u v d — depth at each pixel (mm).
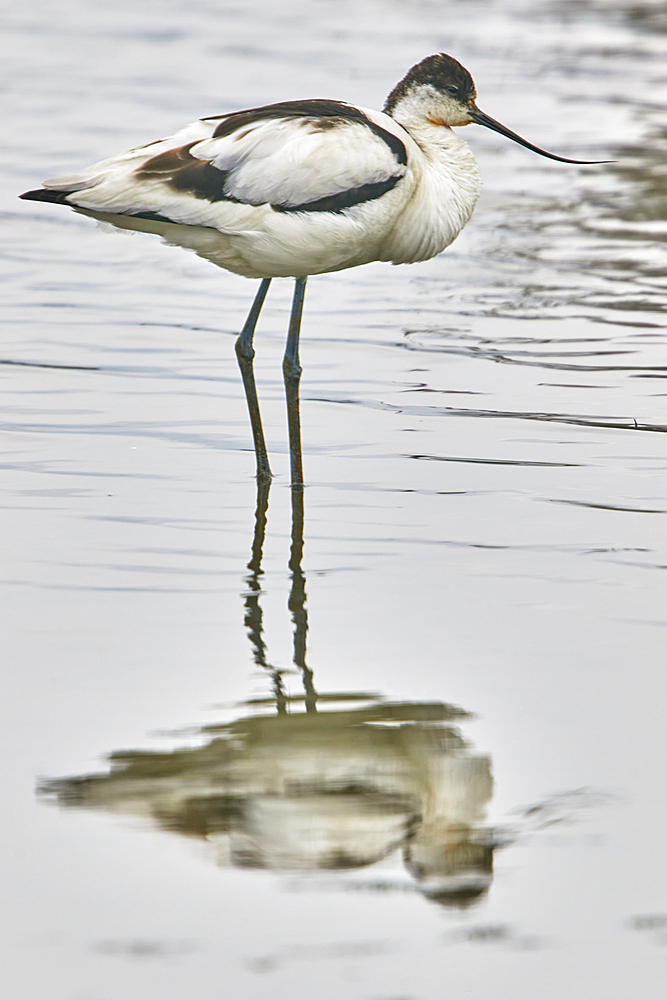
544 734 7090
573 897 5863
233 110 24469
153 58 30234
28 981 5293
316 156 10531
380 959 5465
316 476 10977
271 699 7449
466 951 5520
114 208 10492
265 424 12156
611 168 21875
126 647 7988
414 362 13758
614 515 10078
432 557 9375
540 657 7898
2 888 5852
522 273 16781
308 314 15352
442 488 10672
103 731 7070
